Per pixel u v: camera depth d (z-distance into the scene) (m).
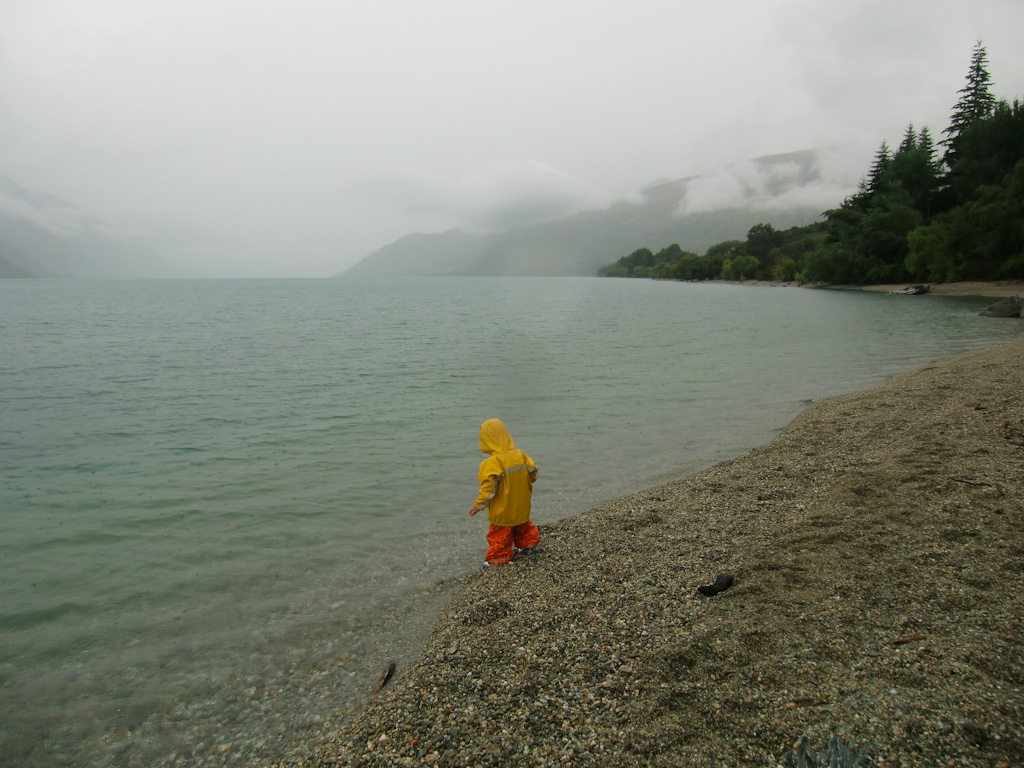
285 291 136.50
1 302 80.19
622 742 3.56
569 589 5.82
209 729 4.30
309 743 4.10
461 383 20.23
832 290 92.81
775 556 6.06
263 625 5.66
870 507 7.06
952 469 8.02
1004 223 65.56
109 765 4.00
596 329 41.69
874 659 4.02
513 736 3.72
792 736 3.38
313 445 12.52
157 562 7.06
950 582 5.03
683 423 13.98
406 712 4.07
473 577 6.48
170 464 11.20
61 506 9.02
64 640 5.47
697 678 4.13
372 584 6.41
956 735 3.11
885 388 15.62
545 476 10.26
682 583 5.76
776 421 13.93
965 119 88.88
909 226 87.00
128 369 23.78
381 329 43.12
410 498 9.23
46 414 15.69
